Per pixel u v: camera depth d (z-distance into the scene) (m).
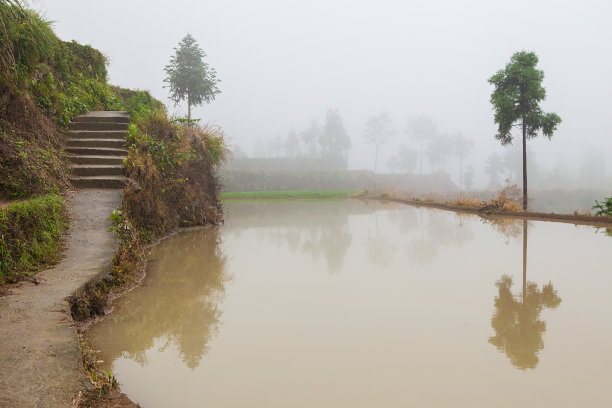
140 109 11.10
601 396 2.32
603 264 5.87
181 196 9.21
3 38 6.15
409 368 2.69
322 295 4.41
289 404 2.24
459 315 3.75
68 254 4.30
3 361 2.16
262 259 6.37
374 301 4.20
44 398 1.86
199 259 6.27
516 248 7.25
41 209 4.51
